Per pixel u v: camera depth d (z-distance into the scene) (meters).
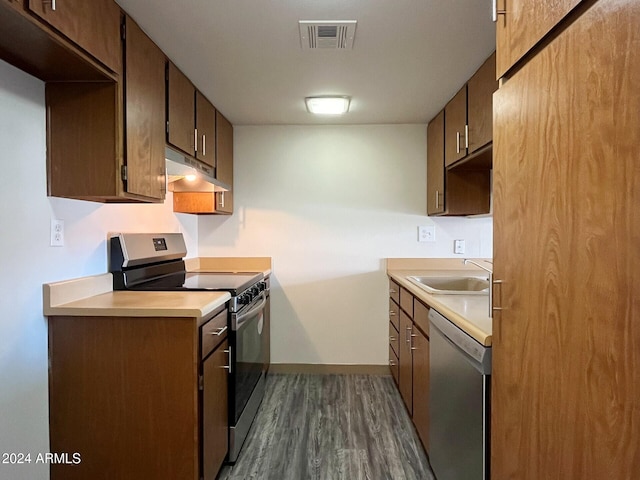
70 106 1.57
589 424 0.72
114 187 1.57
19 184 1.46
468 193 2.82
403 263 3.32
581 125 0.74
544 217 0.88
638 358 0.61
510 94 1.05
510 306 1.05
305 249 3.35
